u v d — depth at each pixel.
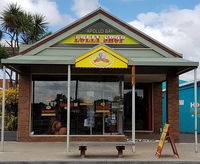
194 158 11.55
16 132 15.91
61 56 14.96
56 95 15.80
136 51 15.46
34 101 15.74
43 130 15.66
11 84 21.17
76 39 15.44
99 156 11.87
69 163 10.77
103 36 15.51
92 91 15.78
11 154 12.12
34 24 20.45
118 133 15.62
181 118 23.16
